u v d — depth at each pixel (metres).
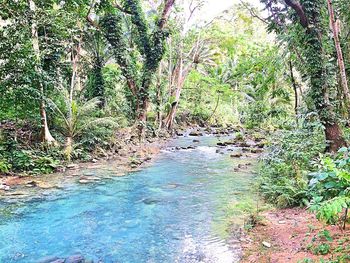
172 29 18.52
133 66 17.25
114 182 8.38
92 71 16.28
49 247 4.57
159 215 5.87
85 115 12.45
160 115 19.45
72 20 11.62
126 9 16.58
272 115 20.92
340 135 8.04
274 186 6.43
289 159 7.41
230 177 8.83
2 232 5.12
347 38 10.16
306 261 3.49
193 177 8.89
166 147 14.84
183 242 4.68
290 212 5.64
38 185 8.01
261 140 15.80
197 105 26.64
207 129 22.52
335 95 9.80
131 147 13.94
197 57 22.55
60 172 9.53
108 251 4.43
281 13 11.53
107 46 16.95
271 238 4.59
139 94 16.97
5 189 7.63
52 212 6.07
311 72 8.52
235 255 4.19
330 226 4.44
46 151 10.43
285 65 14.46
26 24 9.83
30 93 9.86
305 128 8.83
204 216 5.77
